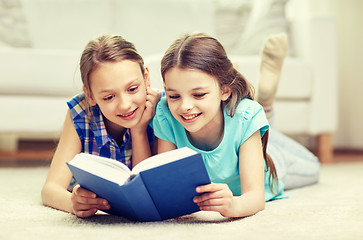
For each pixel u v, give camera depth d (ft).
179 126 4.29
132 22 10.09
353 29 12.34
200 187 3.28
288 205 4.25
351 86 12.48
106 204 3.54
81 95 4.58
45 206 4.37
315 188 5.59
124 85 3.87
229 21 10.21
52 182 4.40
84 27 9.84
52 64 8.14
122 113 3.92
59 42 9.70
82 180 3.43
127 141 4.62
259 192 3.89
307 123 8.95
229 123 4.13
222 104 4.17
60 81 8.17
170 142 4.36
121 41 4.01
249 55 9.64
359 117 12.38
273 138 5.57
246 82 4.24
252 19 10.20
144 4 10.16
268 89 5.90
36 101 8.14
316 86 8.92
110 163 3.37
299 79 8.83
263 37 9.55
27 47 9.50
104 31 9.89
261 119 4.10
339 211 3.89
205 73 3.70
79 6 9.88
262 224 3.40
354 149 12.51
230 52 9.92
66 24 9.77
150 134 4.68
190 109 3.69
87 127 4.54
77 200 3.58
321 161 9.18
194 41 3.80
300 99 8.96
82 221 3.61
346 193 5.06
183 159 3.06
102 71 3.85
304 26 9.12
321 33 8.92
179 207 3.50
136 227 3.35
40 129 8.18
